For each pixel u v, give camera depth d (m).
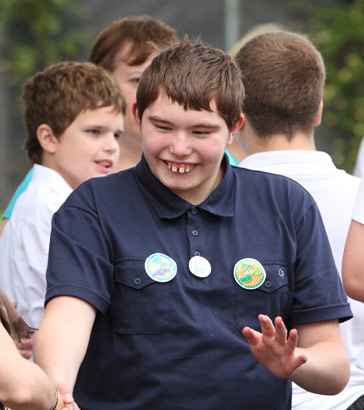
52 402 5.78
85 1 30.39
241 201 6.96
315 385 6.57
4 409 6.02
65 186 9.70
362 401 8.05
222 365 6.51
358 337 8.20
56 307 6.44
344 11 31.45
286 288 6.77
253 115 8.87
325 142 31.12
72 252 6.62
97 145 9.95
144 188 6.84
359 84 31.22
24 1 29.91
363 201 6.89
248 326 6.62
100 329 6.67
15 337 6.22
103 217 6.75
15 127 29.98
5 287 9.37
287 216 6.93
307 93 8.78
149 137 6.55
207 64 6.57
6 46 30.17
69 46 30.39
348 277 6.84
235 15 29.81
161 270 6.57
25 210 9.37
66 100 9.86
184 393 6.45
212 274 6.64
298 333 6.93
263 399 6.60
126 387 6.54
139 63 11.16
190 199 6.83
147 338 6.51
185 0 29.81
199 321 6.51
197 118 6.43
